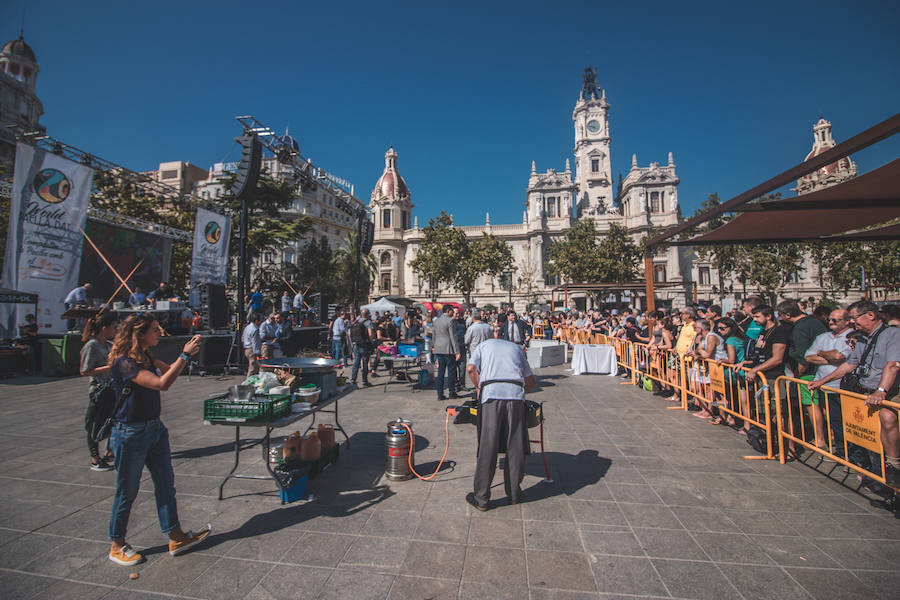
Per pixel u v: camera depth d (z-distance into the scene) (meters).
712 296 47.62
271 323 11.24
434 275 36.44
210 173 54.50
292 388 4.39
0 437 5.74
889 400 3.45
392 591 2.53
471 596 2.48
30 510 3.63
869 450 3.85
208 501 3.79
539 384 10.12
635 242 50.97
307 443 4.05
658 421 6.50
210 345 11.21
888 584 2.54
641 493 3.90
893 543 3.01
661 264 49.28
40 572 2.75
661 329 9.36
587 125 61.47
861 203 6.41
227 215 17.53
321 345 17.50
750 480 4.16
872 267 23.02
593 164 60.56
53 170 11.89
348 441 5.25
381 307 24.78
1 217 18.58
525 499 3.80
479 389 3.89
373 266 45.62
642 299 48.16
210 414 3.71
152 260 21.00
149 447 2.92
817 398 4.42
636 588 2.54
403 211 60.22
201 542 3.10
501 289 54.22
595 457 4.89
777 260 29.06
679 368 7.65
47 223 11.76
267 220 26.02
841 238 9.45
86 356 4.37
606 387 9.68
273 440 5.48
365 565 2.81
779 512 3.50
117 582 2.65
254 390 3.96
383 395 8.68
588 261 36.38
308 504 3.74
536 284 53.12
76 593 2.54
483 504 3.57
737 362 6.18
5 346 11.32
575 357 11.95
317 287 35.53
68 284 12.22
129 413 2.83
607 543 3.05
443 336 8.23
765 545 3.00
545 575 2.68
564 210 54.19
